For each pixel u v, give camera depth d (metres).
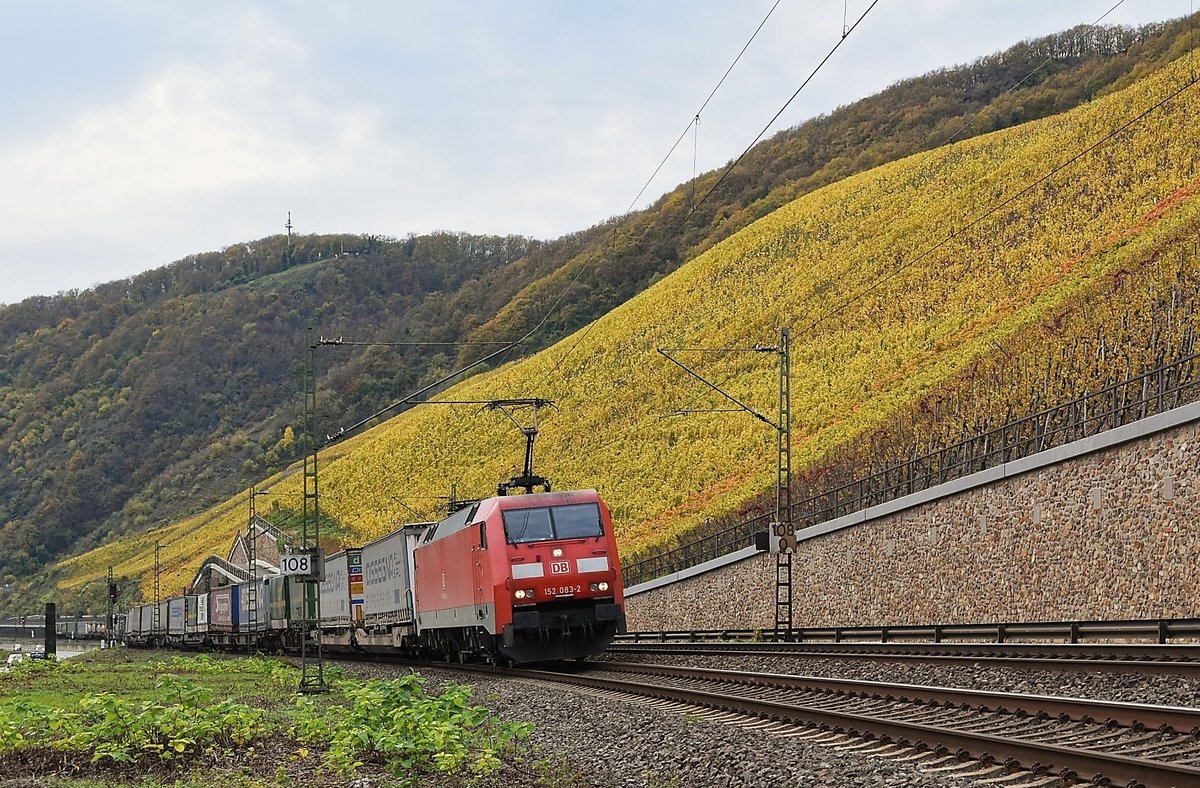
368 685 18.05
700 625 49.50
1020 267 71.88
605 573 27.70
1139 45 103.25
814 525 41.69
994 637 27.36
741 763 12.09
